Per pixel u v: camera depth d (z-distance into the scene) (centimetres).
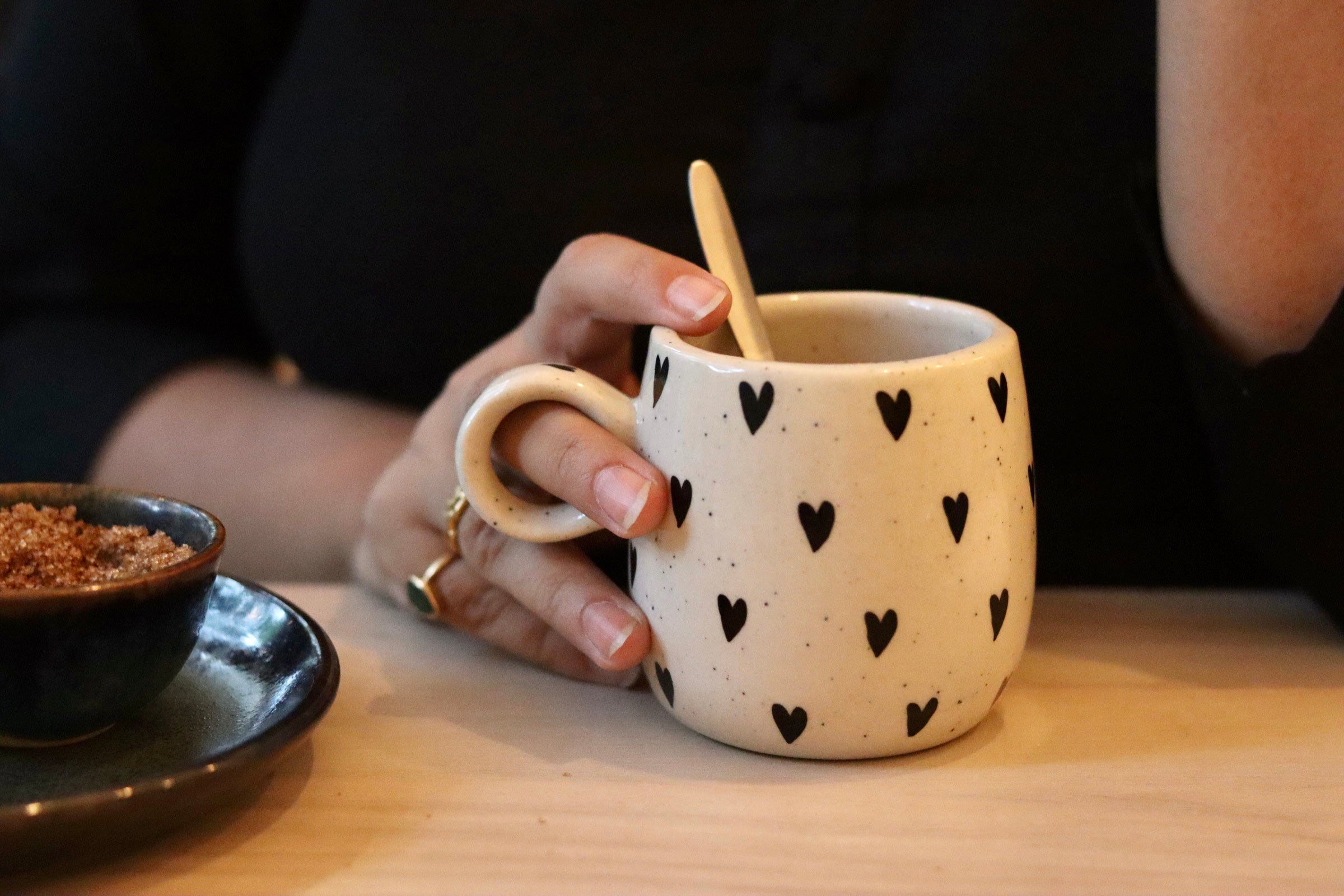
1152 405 68
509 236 71
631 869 48
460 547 57
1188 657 58
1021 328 68
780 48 69
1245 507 59
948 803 51
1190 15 55
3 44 106
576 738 54
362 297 75
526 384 53
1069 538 69
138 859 49
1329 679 56
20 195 84
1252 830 49
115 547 53
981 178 67
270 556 74
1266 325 57
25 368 81
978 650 51
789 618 50
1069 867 48
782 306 56
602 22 70
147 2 80
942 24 67
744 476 50
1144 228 60
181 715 53
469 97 71
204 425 77
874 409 49
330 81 74
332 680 52
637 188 70
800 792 51
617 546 59
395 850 49
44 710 50
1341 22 54
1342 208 55
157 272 88
